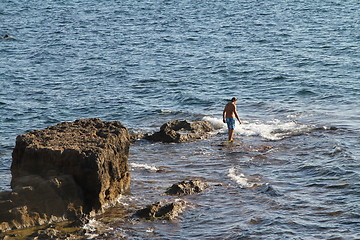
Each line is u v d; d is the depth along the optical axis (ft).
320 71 220.43
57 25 374.63
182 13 422.82
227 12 422.00
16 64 251.19
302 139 135.23
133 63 250.16
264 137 140.05
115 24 376.07
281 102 177.68
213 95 191.93
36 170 92.63
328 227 85.05
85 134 101.35
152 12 432.25
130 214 92.99
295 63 237.66
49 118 168.25
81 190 91.50
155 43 300.81
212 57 258.16
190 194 101.76
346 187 100.99
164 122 162.91
